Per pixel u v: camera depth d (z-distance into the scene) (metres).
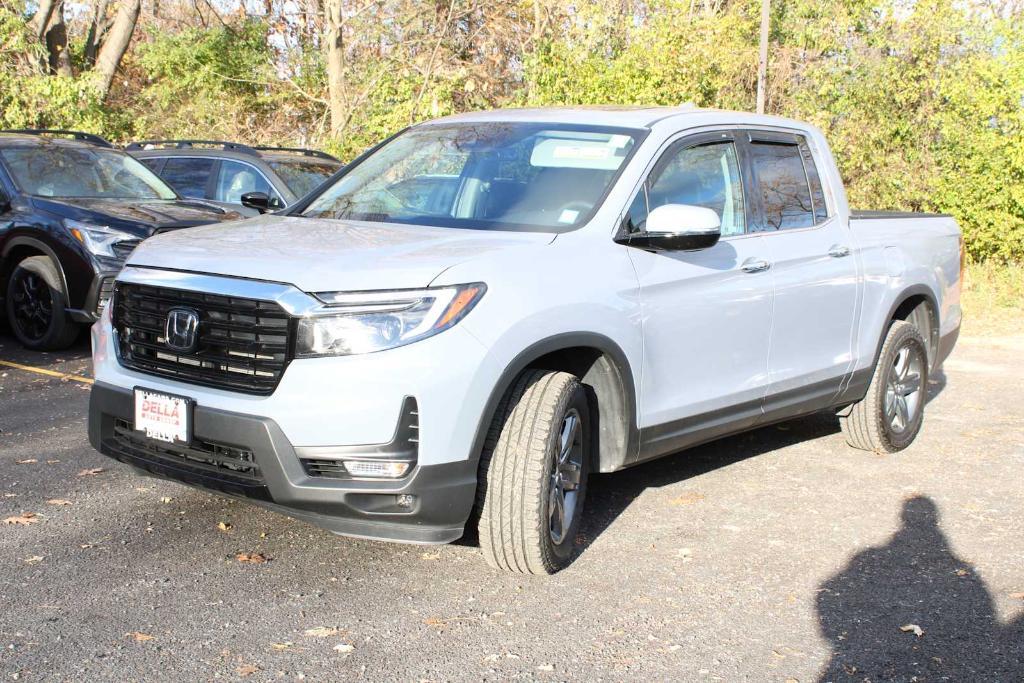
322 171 11.08
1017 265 14.20
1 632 3.58
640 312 4.51
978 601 4.19
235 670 3.39
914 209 14.77
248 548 4.46
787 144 5.83
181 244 4.31
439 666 3.49
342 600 3.98
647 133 4.95
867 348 6.09
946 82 13.91
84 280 8.30
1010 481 5.90
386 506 3.79
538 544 4.09
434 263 3.89
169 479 4.15
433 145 5.31
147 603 3.87
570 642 3.70
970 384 8.79
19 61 18.69
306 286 3.77
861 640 3.80
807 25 16.64
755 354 5.24
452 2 18.05
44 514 4.78
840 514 5.23
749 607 4.07
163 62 26.02
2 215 8.72
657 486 5.60
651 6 16.69
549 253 4.24
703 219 4.45
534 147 5.01
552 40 16.41
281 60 27.06
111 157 9.73
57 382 7.58
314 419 3.70
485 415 3.88
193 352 3.95
